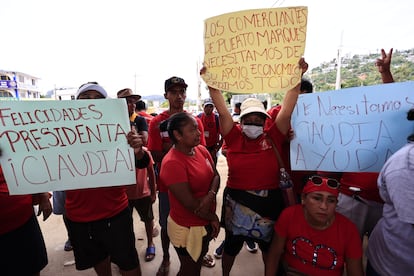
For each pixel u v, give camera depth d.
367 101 1.40
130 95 2.85
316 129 1.50
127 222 1.70
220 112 1.62
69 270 2.41
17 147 1.29
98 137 1.36
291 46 1.38
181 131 1.47
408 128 1.33
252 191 1.62
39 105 1.30
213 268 2.40
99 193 1.57
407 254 1.12
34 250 1.65
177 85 2.18
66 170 1.34
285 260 1.60
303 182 2.01
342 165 1.46
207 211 1.53
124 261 1.69
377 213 1.68
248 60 1.42
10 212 1.50
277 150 1.62
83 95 1.61
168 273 2.33
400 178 1.01
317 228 1.44
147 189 2.52
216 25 1.41
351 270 1.43
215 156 4.27
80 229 1.60
